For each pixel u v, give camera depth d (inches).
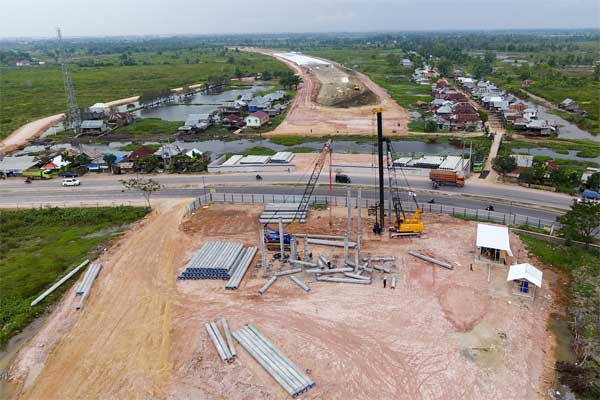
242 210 3132.4
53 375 1668.3
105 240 2753.4
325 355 1691.7
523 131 5108.3
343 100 7372.1
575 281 2145.7
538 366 1631.4
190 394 1546.5
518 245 2468.0
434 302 1991.9
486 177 3619.6
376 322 1870.1
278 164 3988.7
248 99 6894.7
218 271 2244.1
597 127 5265.8
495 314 1903.3
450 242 2532.0
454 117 5423.2
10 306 2106.3
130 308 2046.0
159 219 3024.1
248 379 1592.0
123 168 4124.0
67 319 1987.0
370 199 3221.0
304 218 2898.6
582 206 2406.5
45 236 2886.3
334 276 2225.6
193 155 4370.1
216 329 1849.2
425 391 1521.9
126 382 1614.2
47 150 4921.3
